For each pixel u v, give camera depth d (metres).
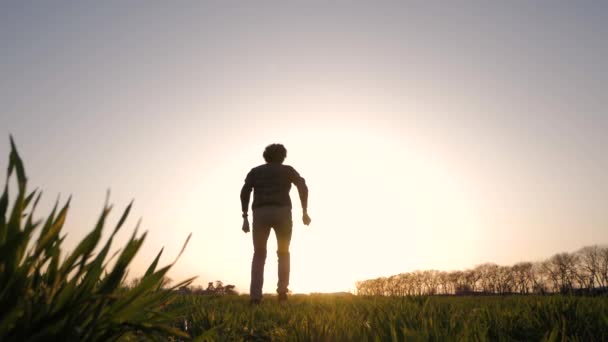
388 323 2.26
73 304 1.14
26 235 1.10
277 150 7.50
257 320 3.88
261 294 6.42
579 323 2.98
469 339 2.13
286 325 3.43
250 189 7.40
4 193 1.10
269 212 7.01
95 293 1.21
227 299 6.41
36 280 1.21
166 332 1.39
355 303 5.02
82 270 1.18
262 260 6.91
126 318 1.30
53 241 1.25
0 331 1.05
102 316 1.25
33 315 1.11
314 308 4.84
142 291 1.30
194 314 3.45
